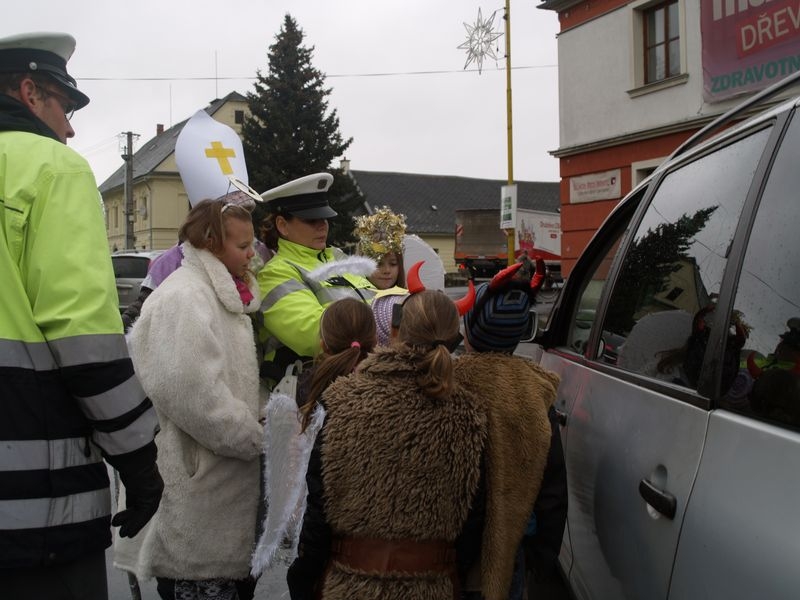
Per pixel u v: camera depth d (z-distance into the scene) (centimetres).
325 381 200
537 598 264
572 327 300
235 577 236
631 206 260
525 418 182
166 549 230
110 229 5869
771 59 1191
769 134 156
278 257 279
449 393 169
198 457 231
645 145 1512
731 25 1254
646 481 163
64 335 157
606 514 190
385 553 169
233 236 239
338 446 171
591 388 227
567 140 1692
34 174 163
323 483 174
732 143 176
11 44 177
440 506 168
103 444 166
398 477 167
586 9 1627
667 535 149
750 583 119
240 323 243
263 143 3312
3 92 180
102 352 160
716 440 139
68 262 160
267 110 3344
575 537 224
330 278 281
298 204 286
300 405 237
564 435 245
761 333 136
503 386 184
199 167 293
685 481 145
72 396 164
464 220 2972
